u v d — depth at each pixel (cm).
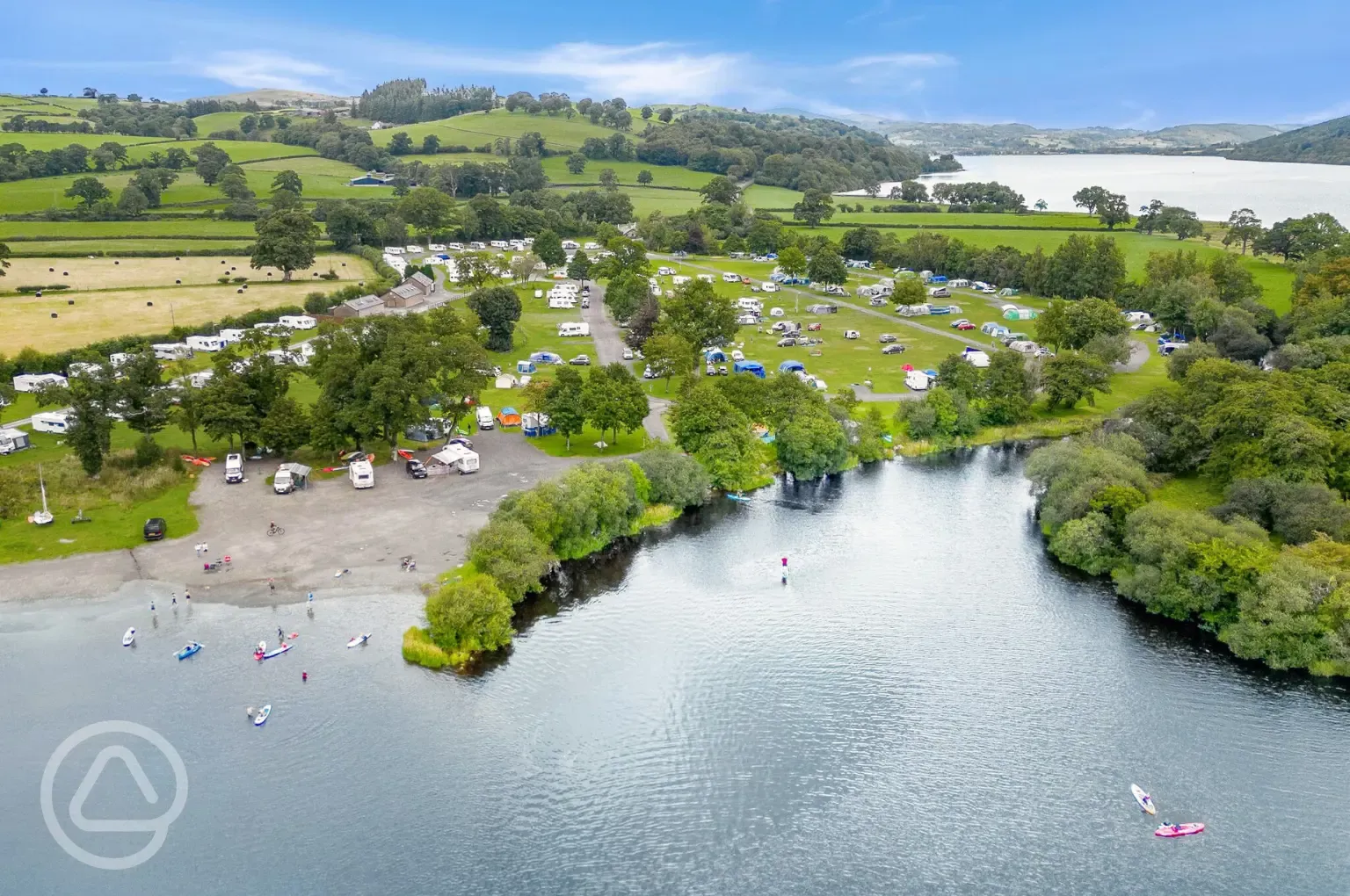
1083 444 15862
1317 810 8538
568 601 12131
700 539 14162
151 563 12525
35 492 14275
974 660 10869
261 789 8556
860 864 7906
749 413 18100
